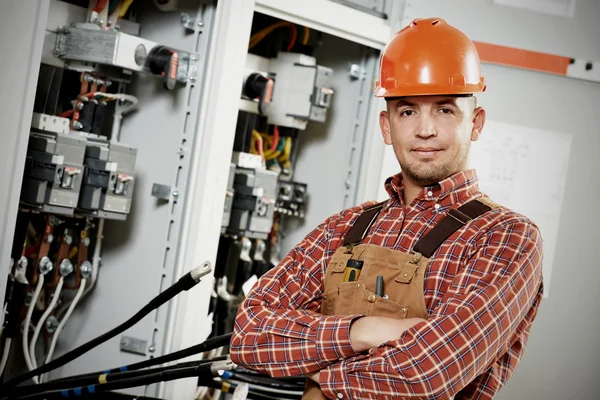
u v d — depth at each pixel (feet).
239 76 7.66
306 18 8.14
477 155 9.05
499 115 9.03
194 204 7.61
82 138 7.13
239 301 9.38
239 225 8.89
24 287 7.09
